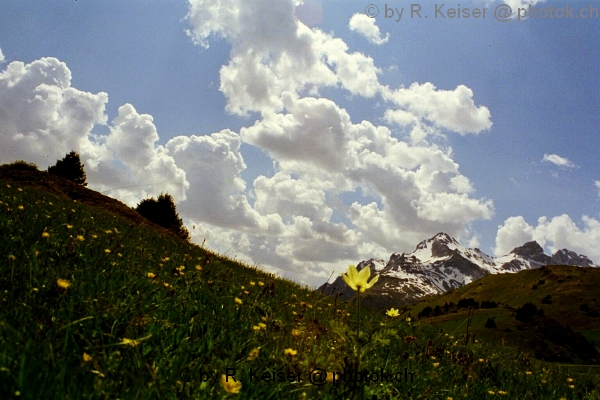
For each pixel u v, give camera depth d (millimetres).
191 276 5781
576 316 133750
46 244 4984
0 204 8000
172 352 2904
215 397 2367
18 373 1905
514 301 180500
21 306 2893
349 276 3221
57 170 50344
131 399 2123
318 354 3674
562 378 7055
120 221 15945
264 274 12852
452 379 4930
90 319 2883
